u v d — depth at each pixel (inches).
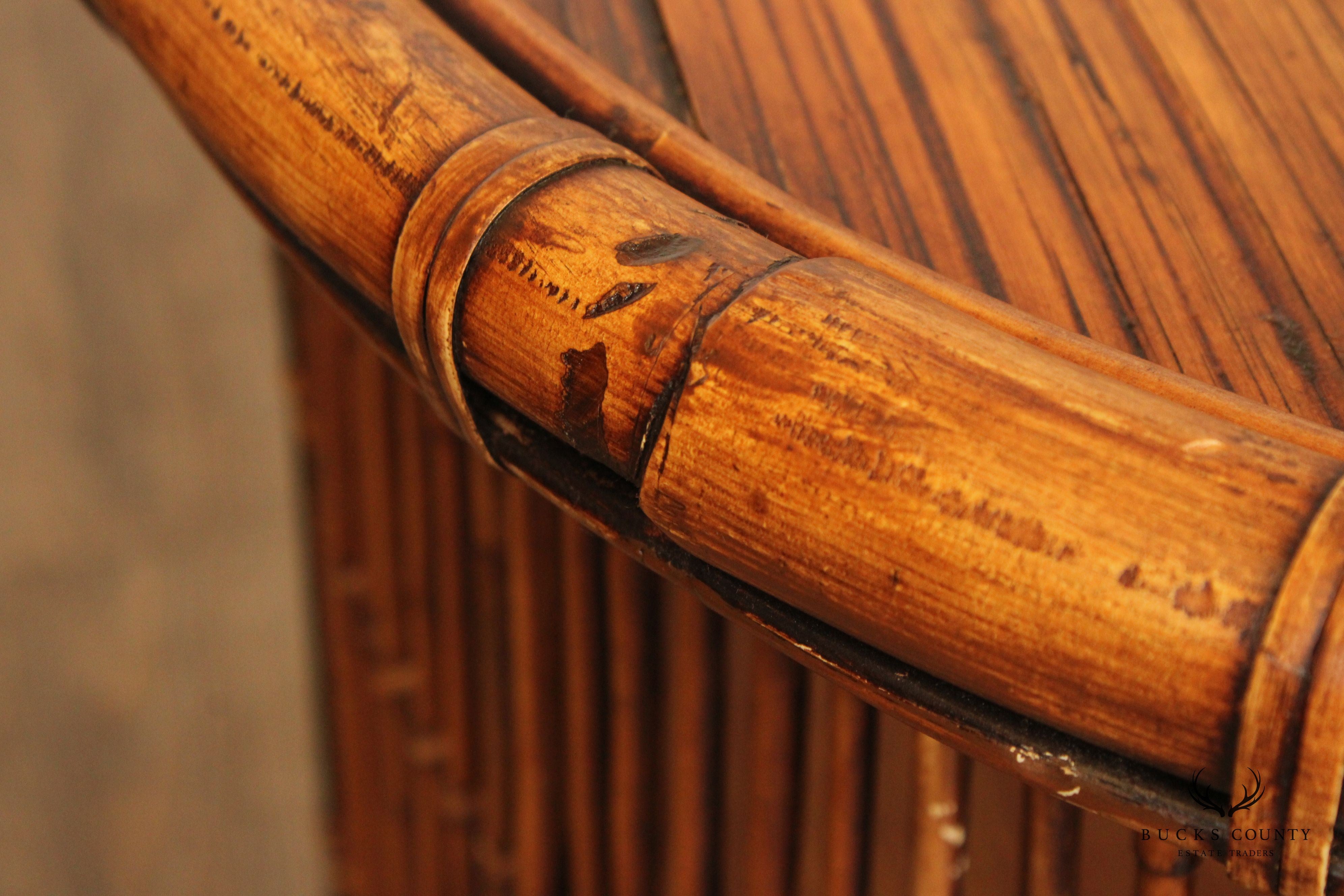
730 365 21.1
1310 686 19.9
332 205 23.1
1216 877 25.9
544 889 49.3
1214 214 24.5
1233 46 26.0
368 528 56.8
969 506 20.5
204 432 75.7
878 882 33.3
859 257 23.1
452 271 22.2
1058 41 26.2
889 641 21.0
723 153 24.2
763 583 21.4
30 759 74.3
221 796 81.1
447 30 24.0
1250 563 20.1
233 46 23.5
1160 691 20.3
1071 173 25.0
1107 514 20.4
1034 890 27.1
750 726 36.1
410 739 61.9
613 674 39.6
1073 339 22.3
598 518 23.0
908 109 25.6
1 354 68.5
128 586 75.4
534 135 22.6
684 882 40.3
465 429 23.5
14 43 64.4
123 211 70.2
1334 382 23.2
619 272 21.8
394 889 71.4
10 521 70.8
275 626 80.6
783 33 26.3
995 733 21.3
